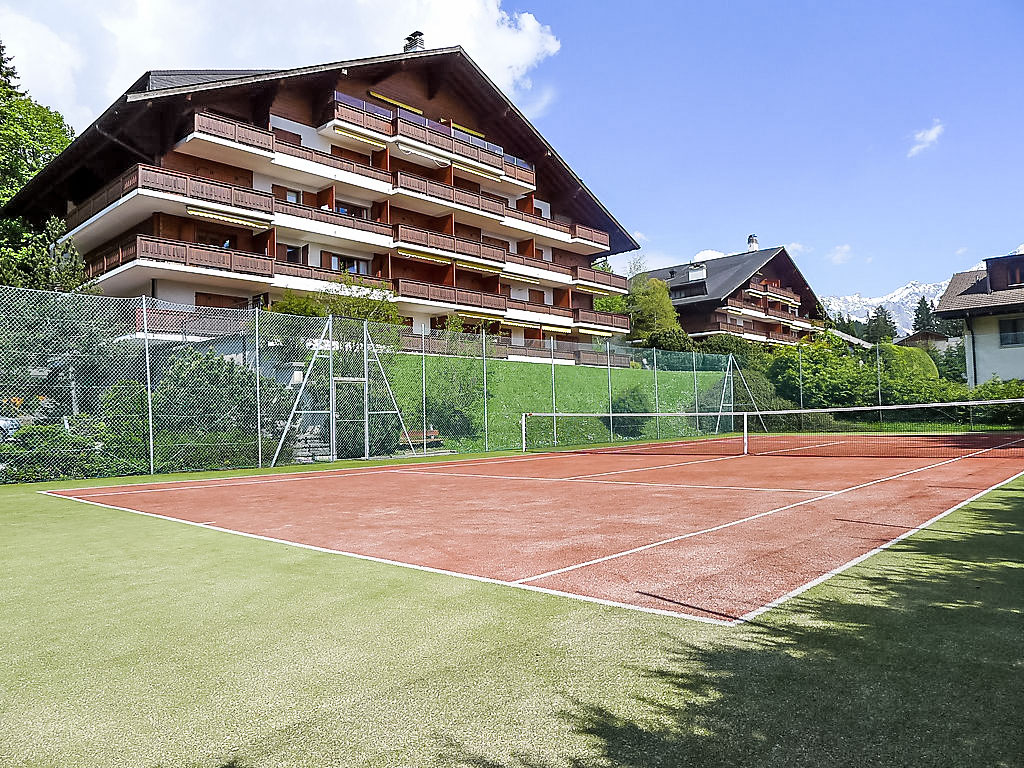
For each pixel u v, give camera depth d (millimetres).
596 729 2926
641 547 6848
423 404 22672
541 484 13484
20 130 33812
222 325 18406
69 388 15406
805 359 40438
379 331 21562
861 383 38188
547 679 3482
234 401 17953
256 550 7062
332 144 33844
